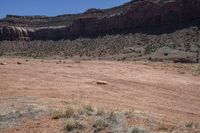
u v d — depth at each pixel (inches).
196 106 735.1
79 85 864.3
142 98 758.5
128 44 3373.5
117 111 500.4
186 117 580.4
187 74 1414.9
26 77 984.9
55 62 1669.5
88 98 679.7
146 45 3166.8
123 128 393.1
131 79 1104.2
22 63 1480.1
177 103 746.2
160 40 3233.3
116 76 1160.2
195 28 3326.8
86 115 451.5
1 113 465.4
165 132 395.9
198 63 2149.4
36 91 739.4
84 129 389.7
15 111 476.4
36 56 3154.5
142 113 523.5
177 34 3312.0
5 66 1285.7
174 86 1025.5
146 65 1720.0
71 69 1305.4
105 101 661.3
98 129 386.3
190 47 2741.1
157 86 994.7
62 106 531.5
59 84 865.5
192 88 1018.7
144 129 392.5
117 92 812.0
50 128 397.4
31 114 463.5
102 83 926.4
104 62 1782.7
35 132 385.4
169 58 2374.5
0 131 392.8
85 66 1466.5
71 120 408.8
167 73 1398.9
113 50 3154.5
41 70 1201.4
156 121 462.0
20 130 394.9
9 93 700.0
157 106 673.0
